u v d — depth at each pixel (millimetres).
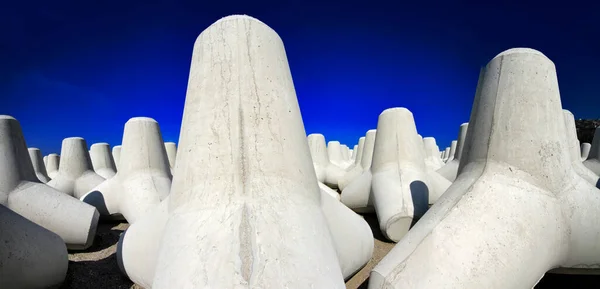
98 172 6285
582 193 1675
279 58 1650
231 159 1405
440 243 1471
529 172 1652
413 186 3307
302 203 1430
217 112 1476
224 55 1529
